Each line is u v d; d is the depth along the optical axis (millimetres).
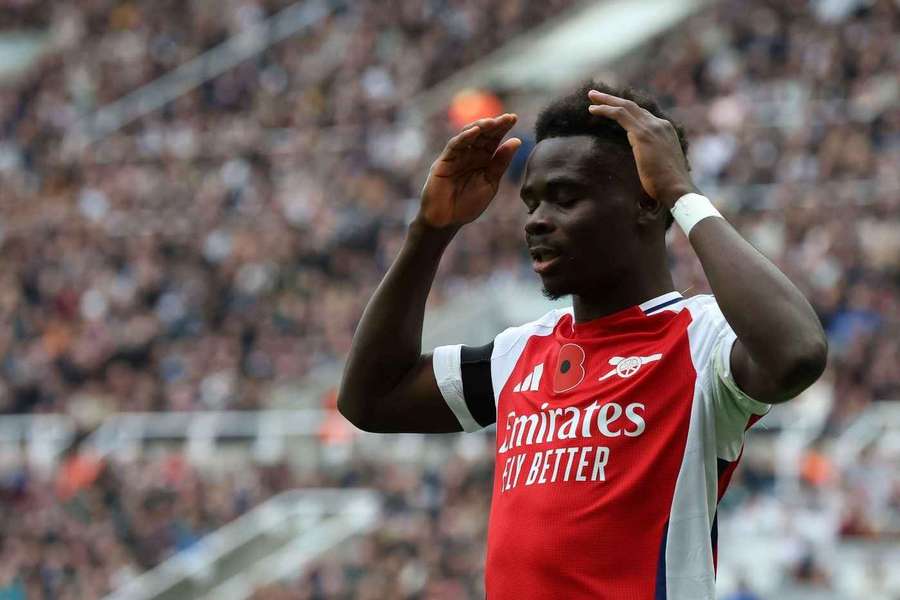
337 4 47812
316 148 41344
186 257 37375
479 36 46656
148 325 34875
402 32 46844
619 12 48188
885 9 40188
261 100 44844
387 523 26328
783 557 23453
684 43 43938
